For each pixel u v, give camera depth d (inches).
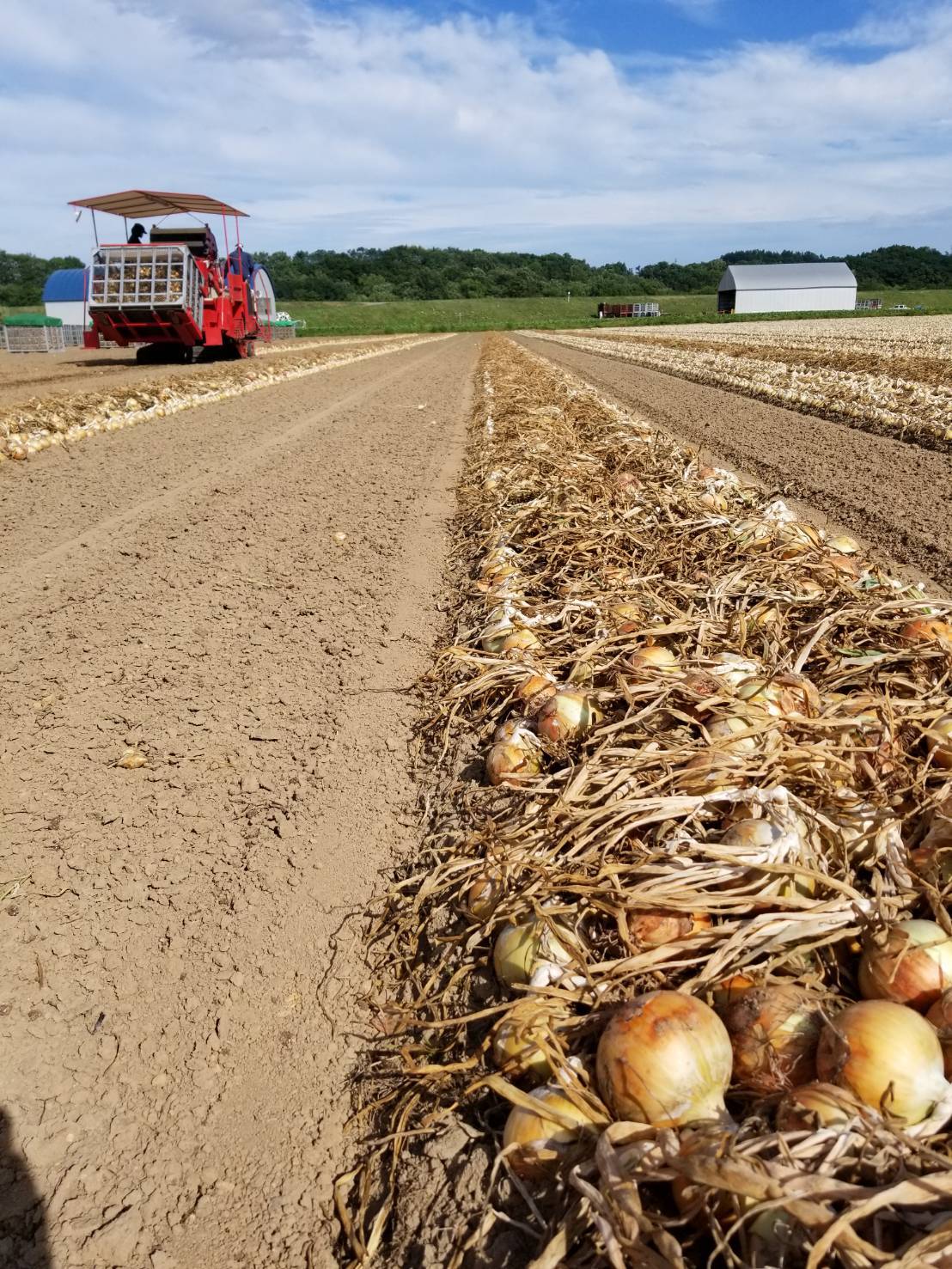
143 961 128.4
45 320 1892.2
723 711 141.1
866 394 628.4
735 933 98.0
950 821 108.8
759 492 337.4
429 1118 100.2
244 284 1089.4
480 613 237.3
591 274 6294.3
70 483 426.0
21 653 227.9
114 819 159.6
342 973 126.0
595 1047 95.4
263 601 269.7
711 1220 72.4
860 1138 73.2
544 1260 73.7
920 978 89.2
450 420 679.7
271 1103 108.3
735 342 1620.3
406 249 5920.3
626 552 260.5
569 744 152.6
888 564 288.0
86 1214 95.7
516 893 116.3
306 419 663.1
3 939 131.1
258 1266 90.7
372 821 160.4
